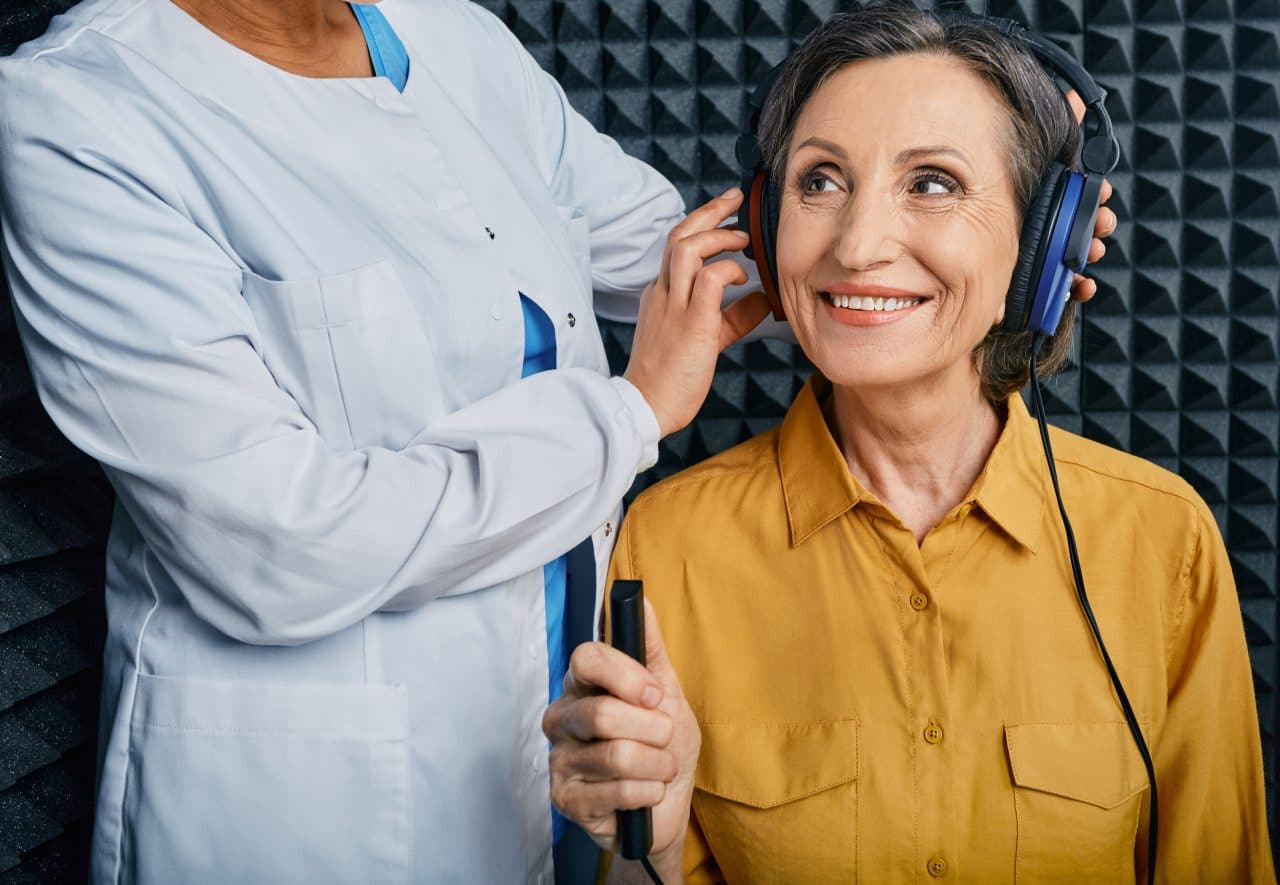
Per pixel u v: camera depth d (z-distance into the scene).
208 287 0.88
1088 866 1.04
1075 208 0.95
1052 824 1.03
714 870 1.13
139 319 0.85
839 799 1.04
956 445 1.08
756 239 1.04
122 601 1.03
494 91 1.20
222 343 0.88
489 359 1.03
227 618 0.91
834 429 1.15
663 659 0.88
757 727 1.08
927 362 0.97
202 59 0.96
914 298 0.96
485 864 1.01
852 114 0.94
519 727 1.02
